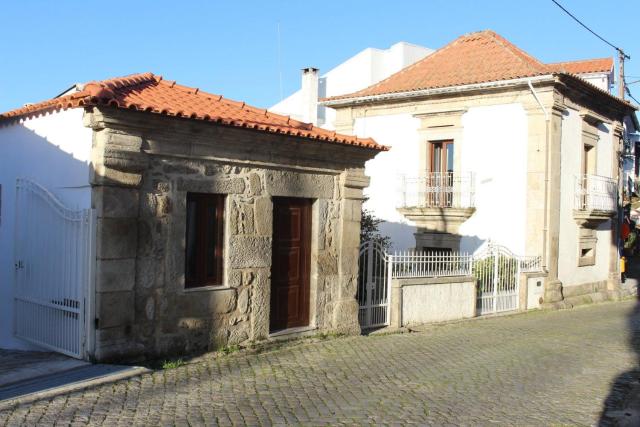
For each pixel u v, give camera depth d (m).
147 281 7.90
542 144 17.97
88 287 7.51
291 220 9.94
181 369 7.83
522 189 18.31
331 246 10.45
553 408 7.16
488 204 18.86
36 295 8.43
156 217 7.98
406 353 9.84
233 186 8.88
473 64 20.36
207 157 8.48
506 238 18.56
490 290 15.84
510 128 18.52
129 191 7.66
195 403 6.57
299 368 8.38
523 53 20.23
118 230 7.55
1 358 7.93
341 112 21.97
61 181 8.09
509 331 12.92
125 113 7.43
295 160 9.68
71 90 9.58
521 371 9.02
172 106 8.22
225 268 8.84
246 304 9.08
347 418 6.38
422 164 20.17
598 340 12.21
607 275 22.42
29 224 8.55
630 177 27.08
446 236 19.52
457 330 12.68
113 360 7.57
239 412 6.38
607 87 22.95
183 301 8.30
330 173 10.34
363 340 10.60
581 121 19.86
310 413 6.48
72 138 7.90
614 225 22.73
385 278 12.40
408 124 20.53
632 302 21.33
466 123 19.30
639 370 9.38
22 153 8.91
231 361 8.45
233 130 8.55
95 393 6.65
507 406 7.14
